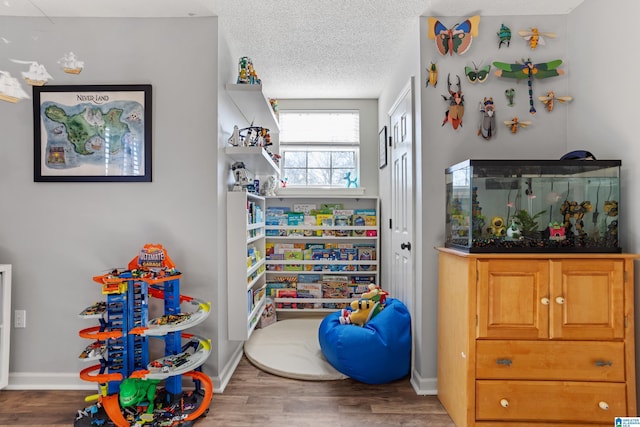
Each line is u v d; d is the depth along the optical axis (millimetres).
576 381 1804
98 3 2223
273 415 2059
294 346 2990
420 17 2379
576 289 1804
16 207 2377
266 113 2992
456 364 1967
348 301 3789
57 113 2354
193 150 2375
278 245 3887
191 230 2375
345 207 3971
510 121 2344
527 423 1820
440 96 2379
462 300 1896
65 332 2379
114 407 1929
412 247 2533
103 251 2383
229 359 2611
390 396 2287
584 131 2205
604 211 1873
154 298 2408
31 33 2369
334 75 3367
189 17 2377
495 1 2217
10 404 2180
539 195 1882
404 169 2801
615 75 1964
